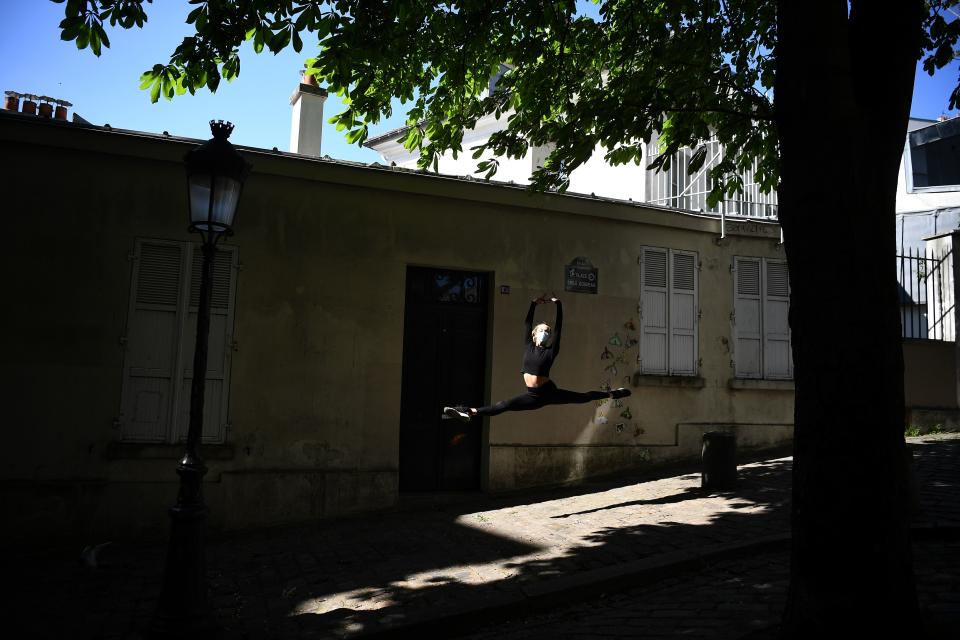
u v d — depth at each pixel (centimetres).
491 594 533
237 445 833
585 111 696
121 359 805
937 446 991
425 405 945
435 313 959
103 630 511
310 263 881
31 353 777
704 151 732
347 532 782
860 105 379
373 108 694
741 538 632
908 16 378
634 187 1404
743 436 1078
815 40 368
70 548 761
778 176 798
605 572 555
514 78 758
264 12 560
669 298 1060
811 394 358
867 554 339
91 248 807
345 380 882
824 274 356
